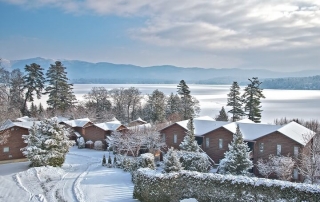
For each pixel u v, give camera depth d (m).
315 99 189.75
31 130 38.50
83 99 119.88
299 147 37.66
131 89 106.19
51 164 36.72
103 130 57.25
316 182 32.25
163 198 25.09
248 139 41.12
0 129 41.28
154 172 26.50
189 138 40.34
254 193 22.52
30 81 75.31
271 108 133.50
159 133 48.50
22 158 43.31
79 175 34.47
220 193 23.75
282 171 34.53
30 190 28.56
